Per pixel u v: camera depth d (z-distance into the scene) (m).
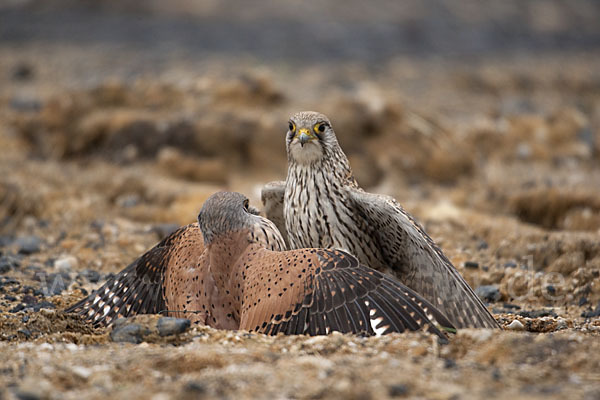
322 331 6.36
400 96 26.58
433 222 13.02
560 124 21.92
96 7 46.88
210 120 18.39
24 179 14.73
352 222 8.64
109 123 18.66
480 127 20.67
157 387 5.35
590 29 49.78
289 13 47.97
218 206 6.94
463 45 41.91
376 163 18.50
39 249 11.51
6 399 5.04
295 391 5.14
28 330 7.10
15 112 20.81
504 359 5.90
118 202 14.50
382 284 6.48
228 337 6.40
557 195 14.36
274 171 18.27
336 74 31.09
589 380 5.35
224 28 42.75
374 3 51.81
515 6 53.91
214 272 6.89
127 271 7.57
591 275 9.88
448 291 7.59
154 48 36.09
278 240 7.23
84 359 6.04
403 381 5.26
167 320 6.63
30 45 36.16
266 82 20.66
